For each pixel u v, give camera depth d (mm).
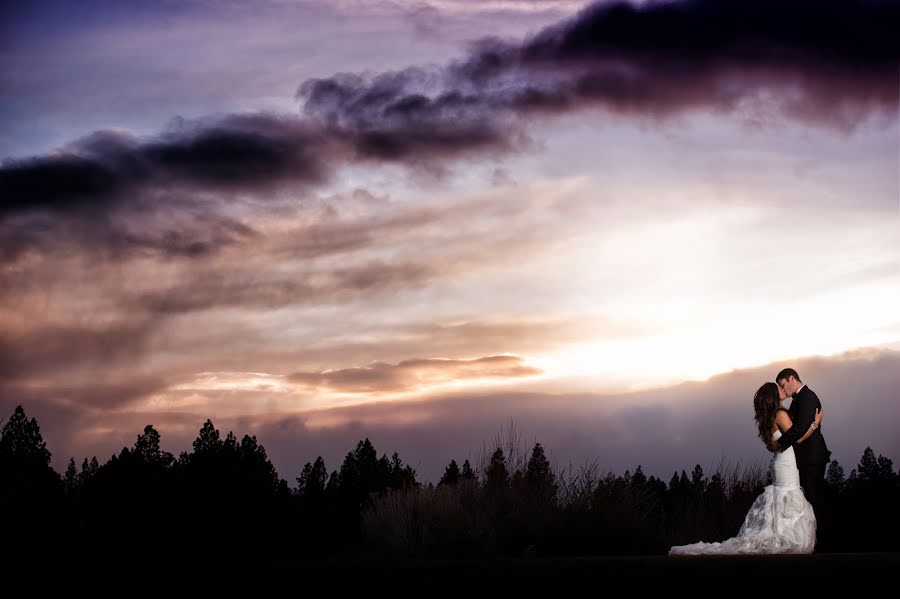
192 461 39719
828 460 11180
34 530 11297
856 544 14320
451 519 13750
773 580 6184
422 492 14570
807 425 10797
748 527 11031
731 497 15109
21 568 9312
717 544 10891
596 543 13539
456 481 15328
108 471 33750
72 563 10031
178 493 33938
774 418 10992
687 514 14797
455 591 6062
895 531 14336
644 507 14562
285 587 6508
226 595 6250
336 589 6312
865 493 14859
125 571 8953
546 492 14578
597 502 14062
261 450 40906
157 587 6938
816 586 5879
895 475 15016
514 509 14320
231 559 11648
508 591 6000
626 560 8125
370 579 6816
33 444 35031
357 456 37250
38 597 6738
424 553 13586
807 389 11000
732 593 5684
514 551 13547
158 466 37344
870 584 5914
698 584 6090
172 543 12594
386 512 14273
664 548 13797
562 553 13500
